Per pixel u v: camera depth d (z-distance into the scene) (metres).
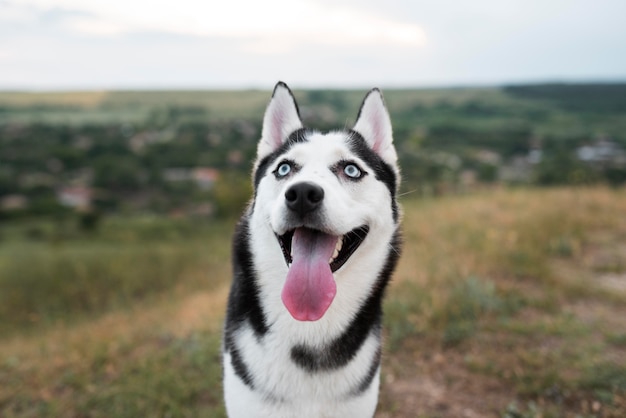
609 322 1.03
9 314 1.81
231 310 0.64
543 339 0.97
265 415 0.58
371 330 0.61
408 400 0.84
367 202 0.61
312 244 0.57
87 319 1.65
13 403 0.89
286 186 0.55
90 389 0.91
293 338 0.58
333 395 0.58
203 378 0.92
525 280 1.24
